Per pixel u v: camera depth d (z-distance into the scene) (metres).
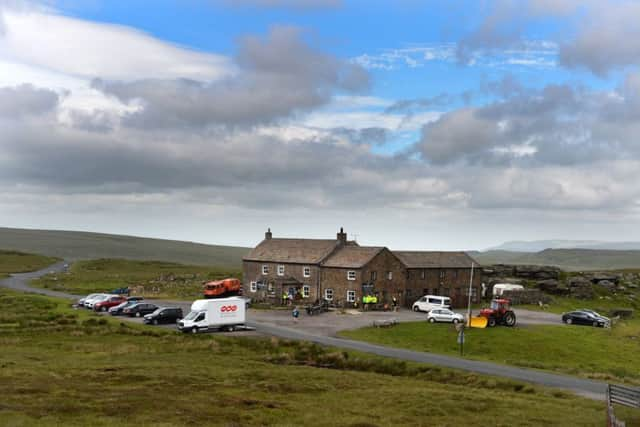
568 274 132.50
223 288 106.94
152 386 39.59
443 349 64.62
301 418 33.97
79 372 42.62
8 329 64.06
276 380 44.03
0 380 38.34
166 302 99.38
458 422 34.91
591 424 35.44
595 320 85.88
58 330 64.56
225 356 54.50
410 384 45.62
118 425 29.86
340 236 104.81
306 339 65.00
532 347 67.88
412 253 109.19
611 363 63.25
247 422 32.41
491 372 51.94
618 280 129.25
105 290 121.06
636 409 39.91
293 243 109.31
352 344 62.84
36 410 31.83
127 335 63.84
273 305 98.31
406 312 94.12
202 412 33.78
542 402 41.44
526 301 111.44
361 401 39.03
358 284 95.69
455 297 109.75
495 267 131.75
